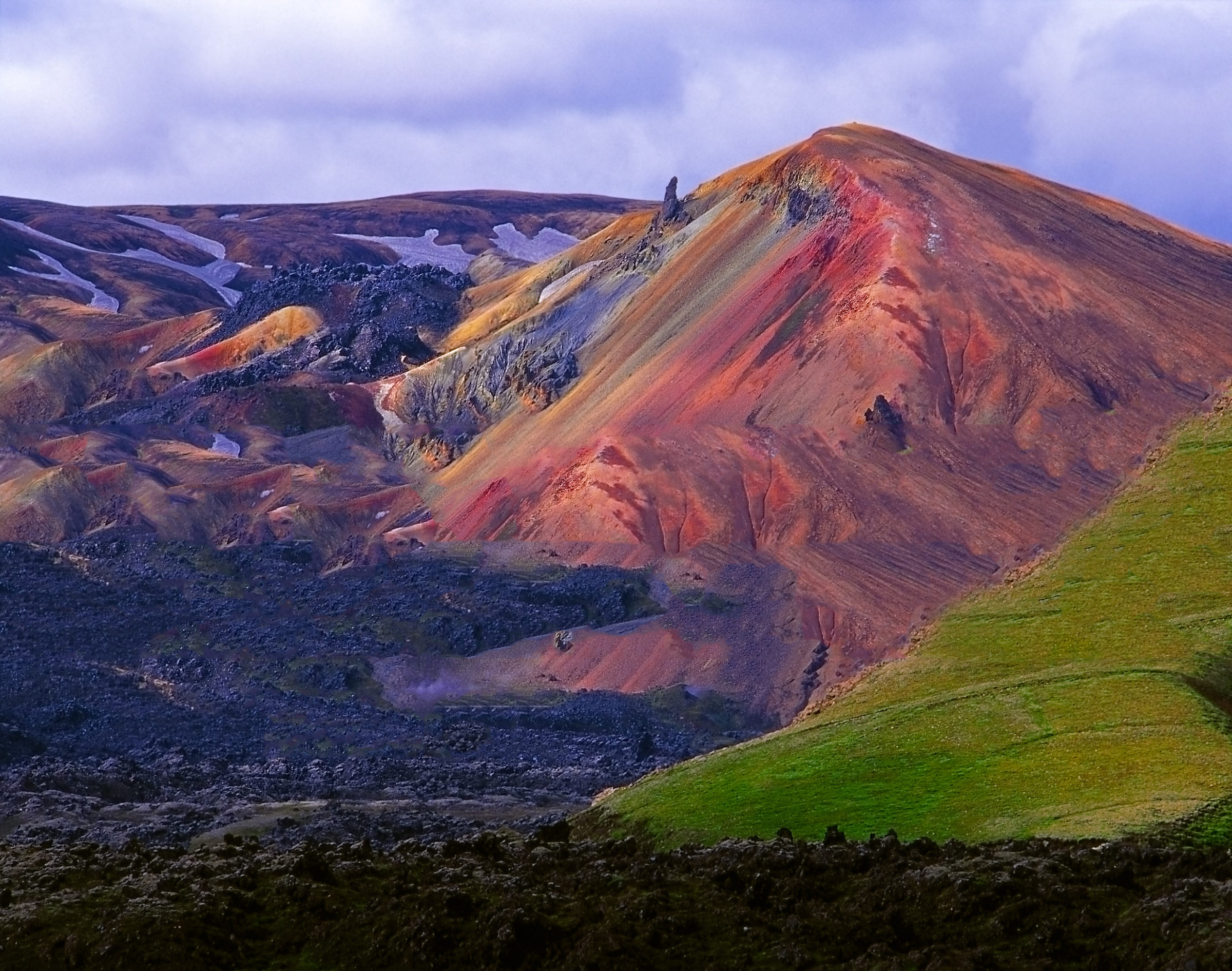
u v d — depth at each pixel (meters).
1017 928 46.97
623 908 51.34
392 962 51.25
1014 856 51.34
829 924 49.31
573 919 51.19
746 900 51.78
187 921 53.91
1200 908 44.94
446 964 50.47
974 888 48.62
